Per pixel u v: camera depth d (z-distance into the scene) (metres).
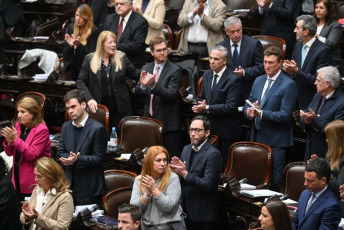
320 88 21.58
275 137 22.69
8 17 32.94
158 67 25.30
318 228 17.02
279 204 15.70
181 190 21.56
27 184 21.17
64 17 34.97
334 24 26.31
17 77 28.67
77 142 20.72
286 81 22.58
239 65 25.89
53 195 18.14
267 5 29.17
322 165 16.91
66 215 18.03
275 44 28.27
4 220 17.53
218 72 24.25
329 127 18.92
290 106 22.44
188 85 28.22
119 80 25.72
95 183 20.61
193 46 30.02
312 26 24.20
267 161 22.27
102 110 25.22
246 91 25.77
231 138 24.30
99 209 21.19
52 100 28.05
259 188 21.81
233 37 25.81
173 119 25.31
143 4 31.14
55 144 24.78
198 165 21.02
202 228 21.39
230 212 21.53
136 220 17.17
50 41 31.25
